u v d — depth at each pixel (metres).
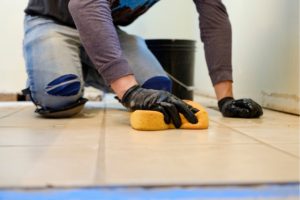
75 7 0.85
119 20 1.25
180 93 1.68
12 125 0.86
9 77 1.89
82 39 0.85
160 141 0.65
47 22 1.12
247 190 0.39
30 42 1.07
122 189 0.38
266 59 1.31
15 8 1.87
